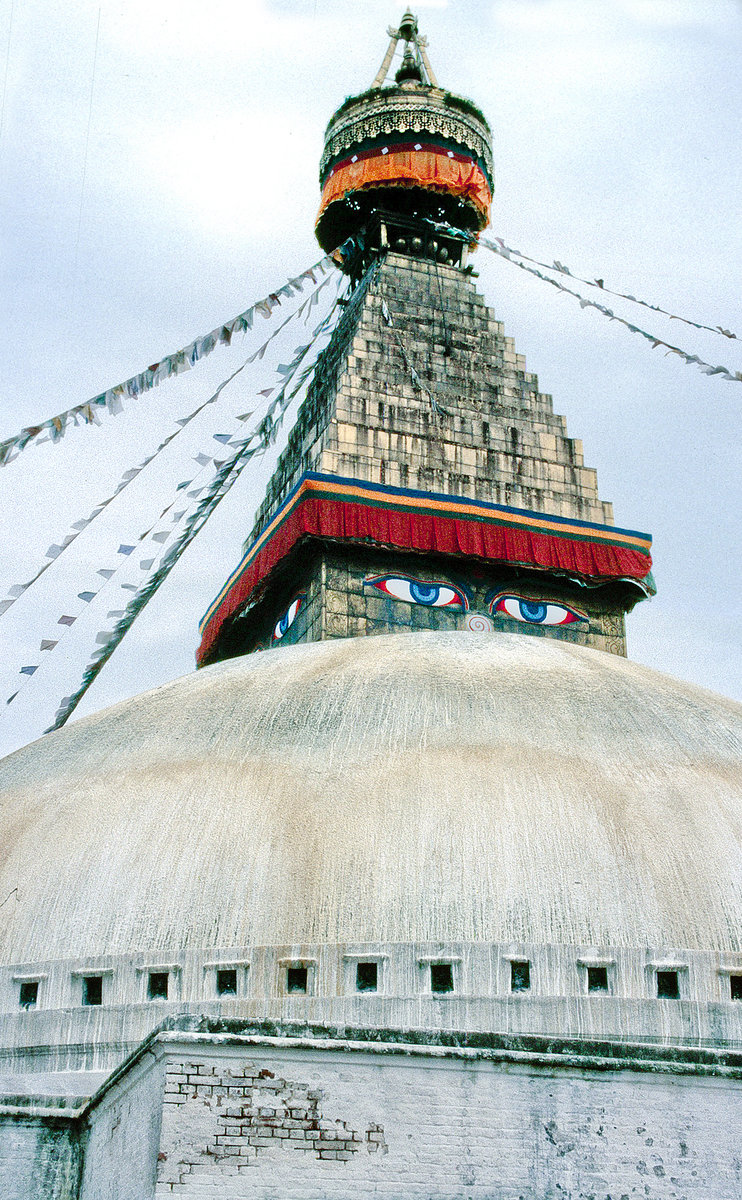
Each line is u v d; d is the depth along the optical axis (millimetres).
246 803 16031
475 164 33125
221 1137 11242
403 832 15117
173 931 14977
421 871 14742
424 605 27625
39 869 16188
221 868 15320
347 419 28953
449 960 14148
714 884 14719
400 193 32906
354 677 18328
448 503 28328
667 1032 13812
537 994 13984
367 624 27078
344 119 33156
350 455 28547
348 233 34062
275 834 15531
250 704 18078
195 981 14625
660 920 14383
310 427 30438
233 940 14766
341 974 14312
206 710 18188
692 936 14312
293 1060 11617
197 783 16516
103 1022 14719
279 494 31078
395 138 32594
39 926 15641
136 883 15500
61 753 18625
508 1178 11445
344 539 27094
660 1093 11891
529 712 17109
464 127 33031
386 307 30953
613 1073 11906
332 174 33156
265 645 30000
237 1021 11820
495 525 28453
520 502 29531
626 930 14289
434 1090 11688
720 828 15336
